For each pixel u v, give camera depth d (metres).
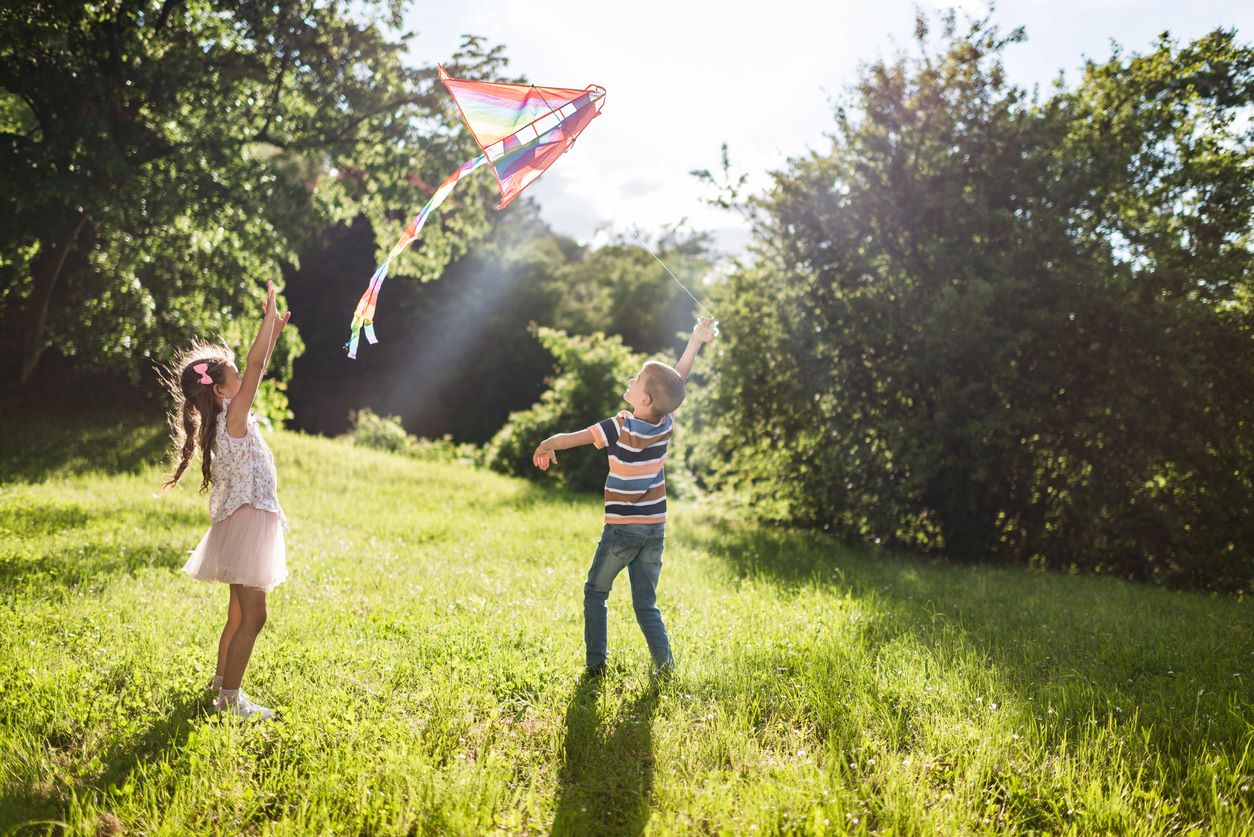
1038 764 3.52
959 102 11.56
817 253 12.34
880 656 4.99
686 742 3.70
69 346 15.51
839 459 11.94
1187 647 5.48
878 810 3.12
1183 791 3.31
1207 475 10.17
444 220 18.98
